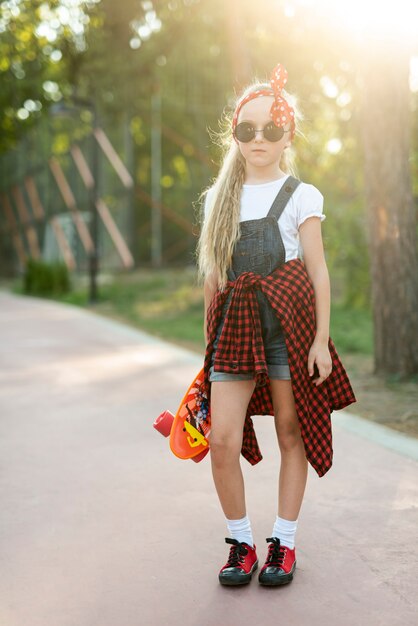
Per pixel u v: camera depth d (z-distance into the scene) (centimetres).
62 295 2316
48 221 3766
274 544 312
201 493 428
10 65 1520
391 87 739
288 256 300
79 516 395
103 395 716
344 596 298
